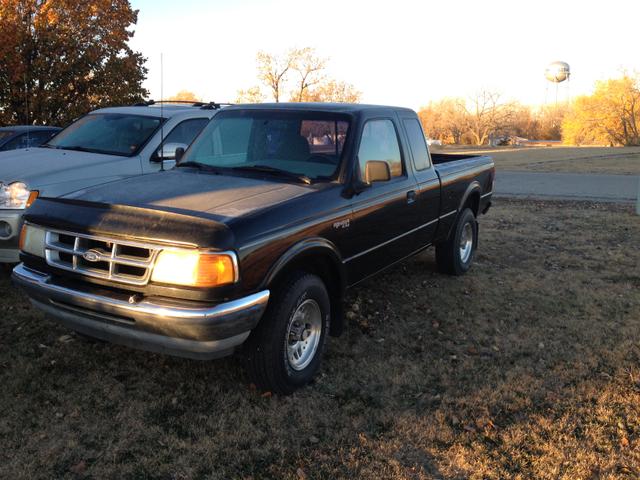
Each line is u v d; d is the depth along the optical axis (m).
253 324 3.39
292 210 3.75
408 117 5.61
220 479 3.03
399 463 3.19
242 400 3.79
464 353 4.66
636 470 3.17
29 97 24.11
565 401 3.89
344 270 4.30
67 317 3.63
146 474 3.06
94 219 3.49
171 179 4.27
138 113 7.32
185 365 4.26
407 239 5.37
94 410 3.63
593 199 13.85
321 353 4.11
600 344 4.86
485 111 90.06
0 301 5.43
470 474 3.11
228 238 3.25
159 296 3.29
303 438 3.41
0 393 3.78
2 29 22.05
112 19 25.06
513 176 20.14
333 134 4.54
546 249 8.34
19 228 5.52
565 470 3.16
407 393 3.98
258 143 4.70
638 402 3.89
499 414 3.72
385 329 5.12
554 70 106.38
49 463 3.11
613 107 69.56
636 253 8.07
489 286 6.47
